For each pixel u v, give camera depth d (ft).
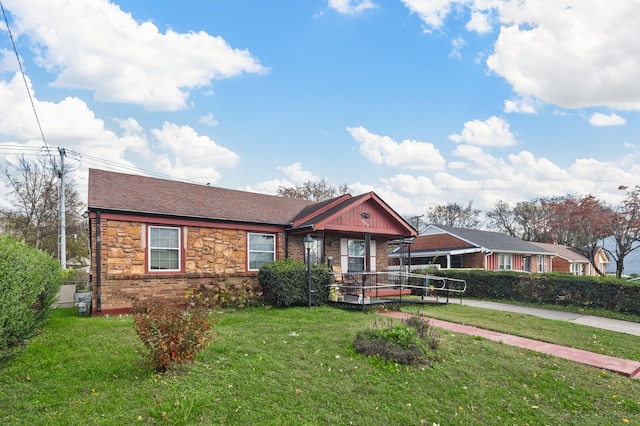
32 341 22.75
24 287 19.90
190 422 14.25
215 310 38.65
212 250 43.78
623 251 76.89
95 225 37.40
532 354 25.20
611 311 46.57
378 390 18.24
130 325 28.91
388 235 58.18
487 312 42.68
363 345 23.11
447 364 21.91
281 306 41.70
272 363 20.65
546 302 53.01
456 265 98.53
